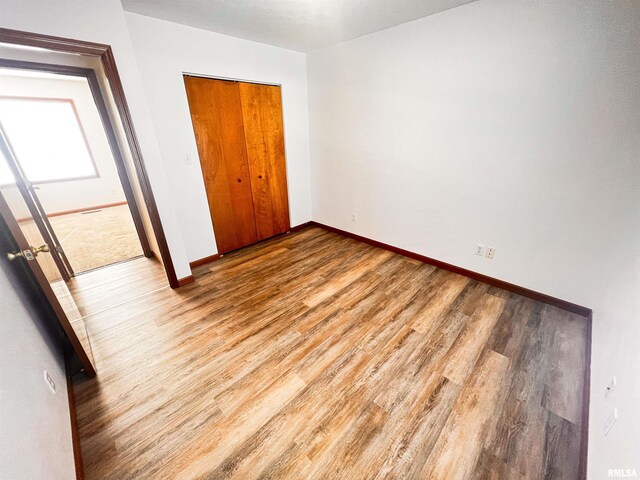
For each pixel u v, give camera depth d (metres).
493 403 1.44
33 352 1.21
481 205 2.36
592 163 1.77
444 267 2.78
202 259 2.99
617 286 1.72
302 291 2.46
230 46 2.62
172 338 1.92
